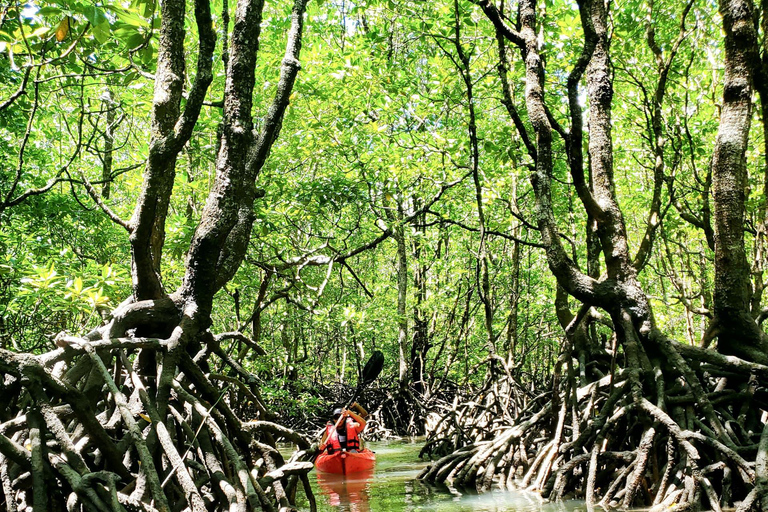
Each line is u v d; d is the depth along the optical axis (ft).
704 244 48.96
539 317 60.39
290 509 15.21
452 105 36.70
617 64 35.45
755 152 37.88
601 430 21.44
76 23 16.96
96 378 14.79
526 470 25.98
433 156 38.83
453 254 61.57
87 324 32.96
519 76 35.09
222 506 14.49
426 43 40.65
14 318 30.48
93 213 33.73
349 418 33.45
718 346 23.49
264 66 39.88
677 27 35.88
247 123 16.44
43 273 20.04
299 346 68.64
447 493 24.09
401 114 42.83
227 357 20.48
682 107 39.47
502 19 27.20
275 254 38.91
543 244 24.40
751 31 22.02
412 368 62.54
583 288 23.89
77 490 11.71
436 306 58.70
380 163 37.88
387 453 43.19
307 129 37.29
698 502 17.92
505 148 34.24
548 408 26.84
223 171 16.21
